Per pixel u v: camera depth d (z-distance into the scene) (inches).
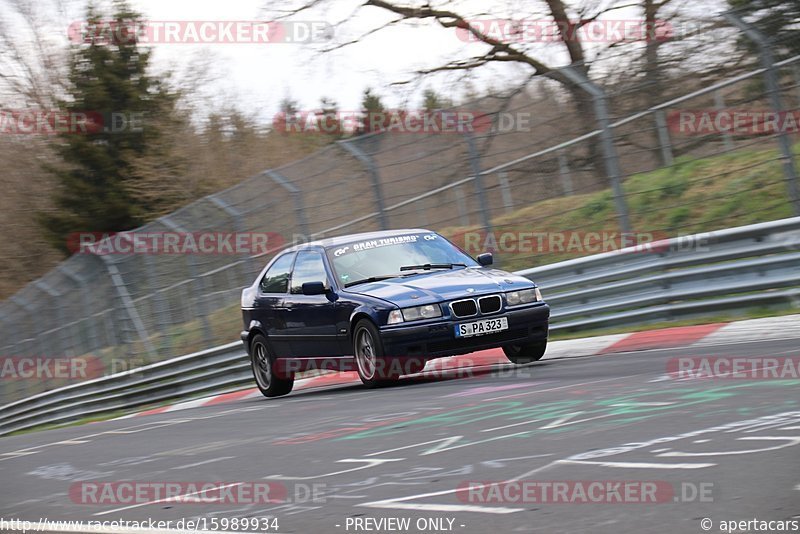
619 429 531.2
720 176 1551.4
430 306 946.7
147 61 3491.6
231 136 3617.1
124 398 1803.6
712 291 1119.0
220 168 3545.8
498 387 818.8
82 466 732.0
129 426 1089.4
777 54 1213.1
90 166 3405.5
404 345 941.8
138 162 3348.9
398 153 1464.1
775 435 464.4
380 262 1061.8
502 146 1432.1
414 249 1082.1
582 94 1376.7
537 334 990.4
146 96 3469.5
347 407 845.8
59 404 2016.5
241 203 1646.2
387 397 872.9
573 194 1445.6
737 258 1104.2
